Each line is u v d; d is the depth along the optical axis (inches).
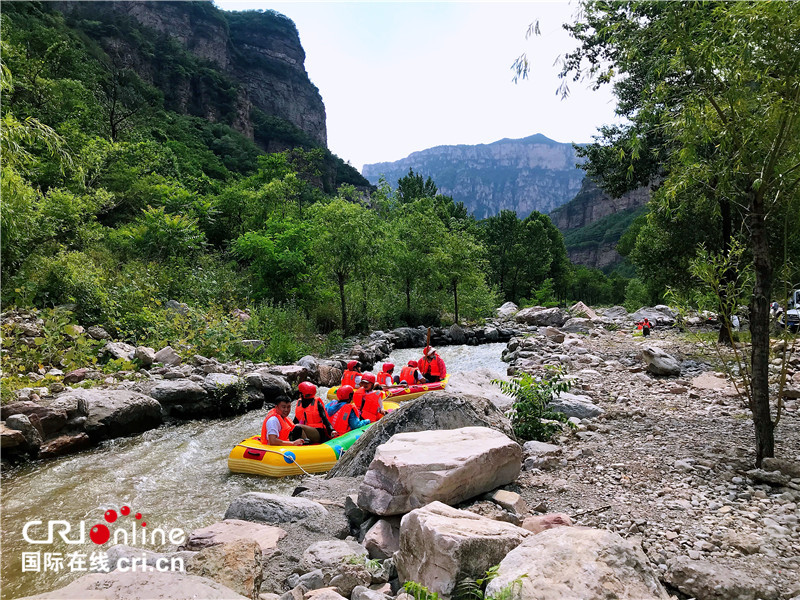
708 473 230.7
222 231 1284.4
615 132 786.8
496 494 202.7
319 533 192.2
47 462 319.9
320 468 301.7
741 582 136.6
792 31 203.3
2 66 282.4
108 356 504.1
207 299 766.5
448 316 1173.7
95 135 1334.9
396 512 183.0
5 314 514.0
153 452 341.7
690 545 166.1
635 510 195.2
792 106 208.8
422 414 257.1
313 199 2613.2
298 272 915.4
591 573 116.3
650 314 994.1
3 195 482.6
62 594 105.5
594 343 703.7
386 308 1043.3
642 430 301.4
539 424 290.8
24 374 421.4
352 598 145.9
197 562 140.9
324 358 691.4
